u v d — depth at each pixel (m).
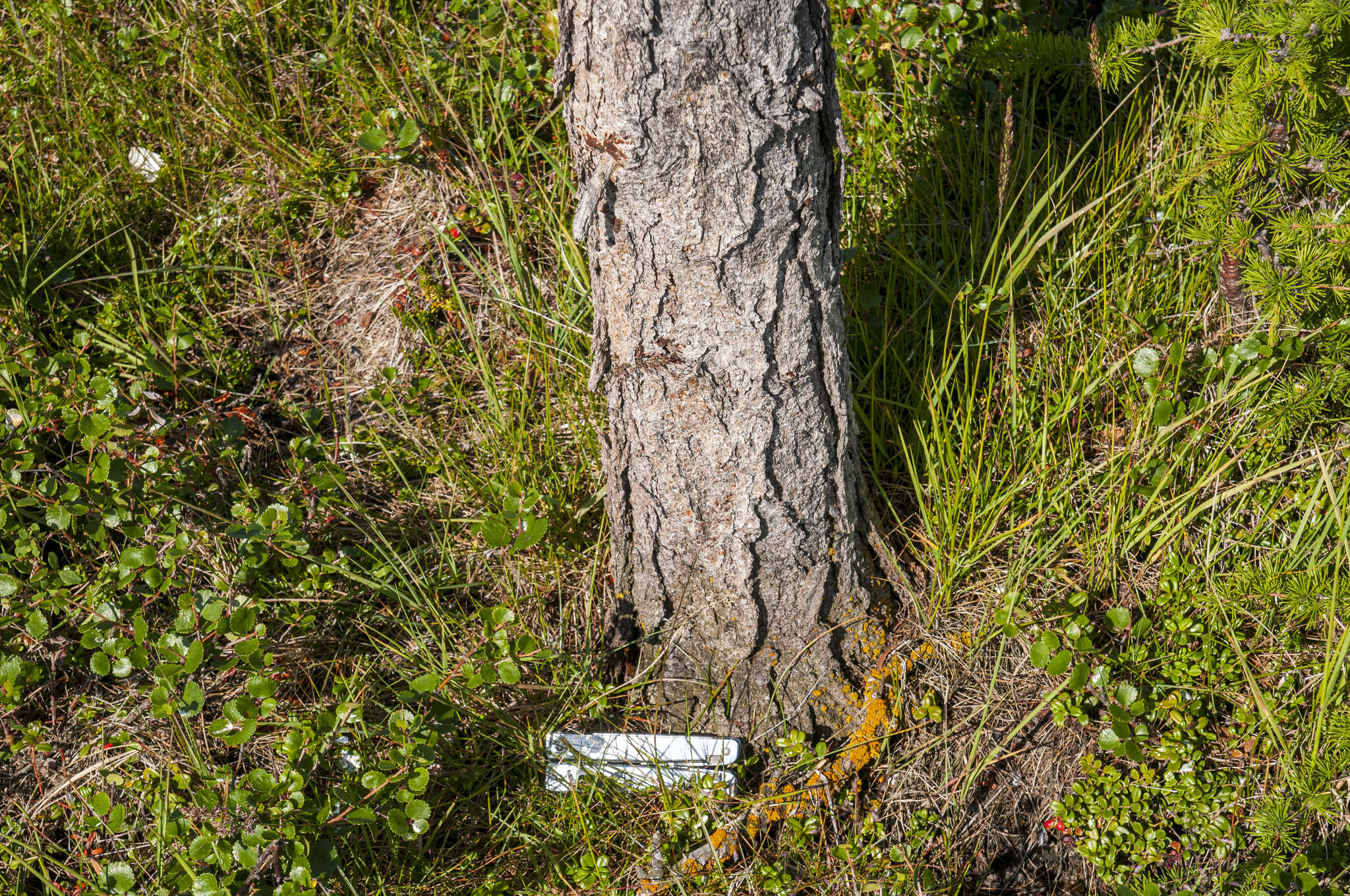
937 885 2.33
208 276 3.33
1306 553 2.55
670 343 2.05
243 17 3.78
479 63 3.56
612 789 2.38
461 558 2.78
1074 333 2.84
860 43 3.40
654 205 1.86
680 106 1.74
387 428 3.05
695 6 1.64
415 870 2.27
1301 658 2.46
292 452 2.80
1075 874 2.43
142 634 2.24
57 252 3.34
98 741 2.45
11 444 2.62
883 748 2.43
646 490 2.33
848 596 2.49
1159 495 2.64
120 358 3.09
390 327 3.22
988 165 3.14
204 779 2.22
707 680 2.50
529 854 2.31
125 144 3.65
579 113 1.86
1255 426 2.67
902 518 2.72
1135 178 2.99
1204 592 2.54
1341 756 2.23
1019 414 2.70
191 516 2.73
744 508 2.27
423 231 3.34
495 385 3.05
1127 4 3.32
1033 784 2.46
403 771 2.09
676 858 2.30
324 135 3.63
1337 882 2.22
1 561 2.54
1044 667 2.28
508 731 2.42
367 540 2.68
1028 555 2.62
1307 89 2.21
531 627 2.65
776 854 2.33
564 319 3.01
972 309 2.77
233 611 2.41
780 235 1.91
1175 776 2.34
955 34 3.32
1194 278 2.87
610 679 2.61
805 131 1.83
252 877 2.05
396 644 2.59
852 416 2.31
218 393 3.06
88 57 3.72
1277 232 2.41
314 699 2.52
